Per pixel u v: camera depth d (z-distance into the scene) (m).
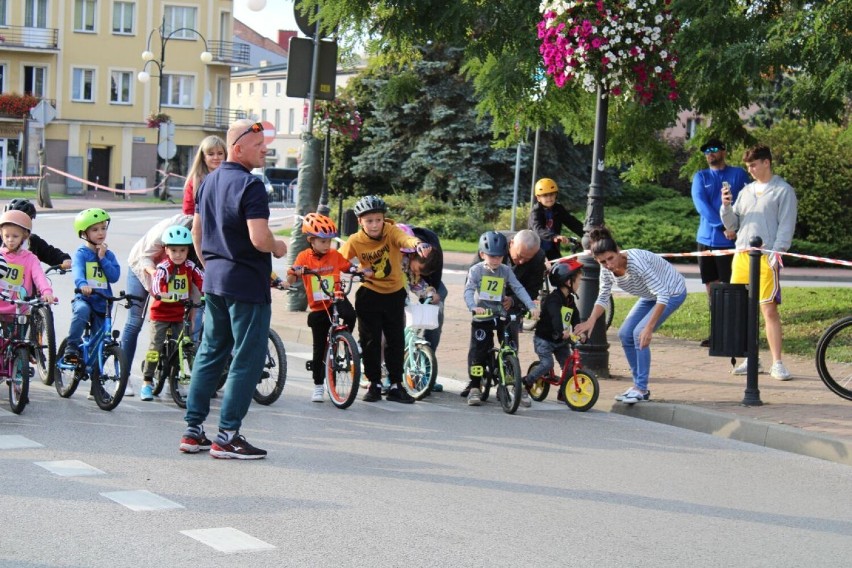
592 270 11.34
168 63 64.44
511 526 6.10
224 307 7.55
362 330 10.09
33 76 62.16
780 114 14.82
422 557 5.45
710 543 5.95
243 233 7.41
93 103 63.16
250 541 5.61
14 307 9.09
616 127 16.91
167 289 9.28
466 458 7.82
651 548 5.80
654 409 9.76
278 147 91.06
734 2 13.16
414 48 16.62
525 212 35.72
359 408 9.77
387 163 40.69
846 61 12.22
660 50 11.01
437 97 38.94
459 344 13.66
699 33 12.71
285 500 6.45
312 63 15.98
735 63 12.41
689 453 8.38
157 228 9.38
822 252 32.94
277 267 24.03
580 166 40.25
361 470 7.31
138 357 12.01
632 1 10.71
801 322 14.68
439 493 6.77
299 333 14.37
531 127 16.66
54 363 9.62
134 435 8.19
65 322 14.38
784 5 13.16
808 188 33.62
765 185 11.52
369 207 9.84
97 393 9.20
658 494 7.01
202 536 5.66
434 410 9.82
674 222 35.12
